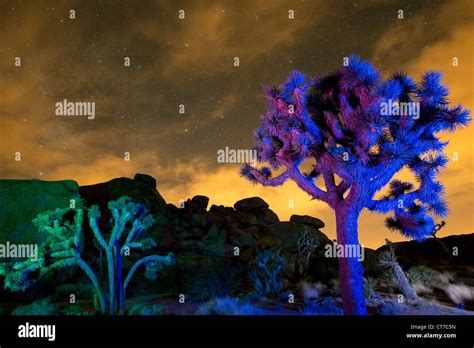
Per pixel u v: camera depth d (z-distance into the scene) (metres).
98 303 8.71
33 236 11.89
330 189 8.62
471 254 20.31
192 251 15.57
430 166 8.62
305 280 13.89
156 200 18.25
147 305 9.93
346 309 8.03
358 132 7.74
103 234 13.69
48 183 13.14
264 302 10.58
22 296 10.80
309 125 8.29
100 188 17.42
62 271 11.58
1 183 12.53
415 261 20.00
